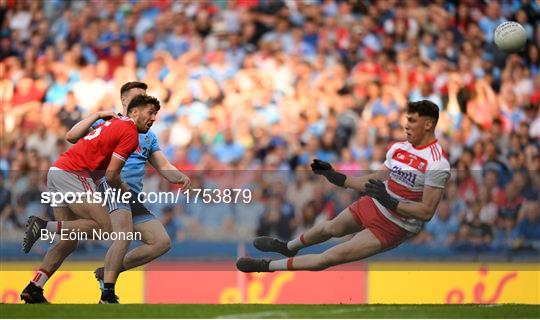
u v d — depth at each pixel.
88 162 16.62
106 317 13.90
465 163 30.61
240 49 36.09
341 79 34.50
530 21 37.97
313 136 31.59
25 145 31.22
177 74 34.75
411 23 37.19
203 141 31.69
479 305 16.28
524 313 14.80
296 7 37.50
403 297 19.94
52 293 19.02
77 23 36.81
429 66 35.53
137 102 16.94
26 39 36.34
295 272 19.52
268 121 33.22
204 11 37.22
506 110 34.53
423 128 17.66
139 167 17.27
